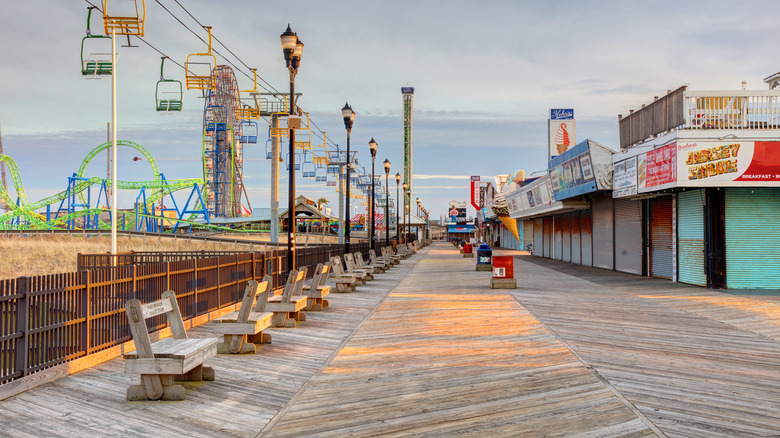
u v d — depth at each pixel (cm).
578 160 2688
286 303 1165
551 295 1716
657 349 913
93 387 697
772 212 1820
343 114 2803
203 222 10188
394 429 546
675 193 2081
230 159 10025
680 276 2069
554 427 543
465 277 2500
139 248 4609
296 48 1647
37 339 709
